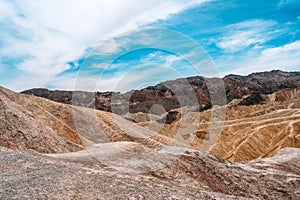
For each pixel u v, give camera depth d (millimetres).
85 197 13391
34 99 66000
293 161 42906
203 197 16203
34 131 39219
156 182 17875
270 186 31422
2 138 33625
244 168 34688
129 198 13734
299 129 122375
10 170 16875
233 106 194625
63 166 18422
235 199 17156
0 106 39156
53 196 13125
